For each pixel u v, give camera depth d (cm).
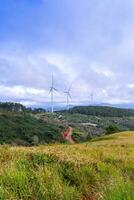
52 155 1299
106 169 1341
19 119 15512
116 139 5534
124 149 2767
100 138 5984
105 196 930
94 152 1814
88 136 11950
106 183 1123
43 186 1029
